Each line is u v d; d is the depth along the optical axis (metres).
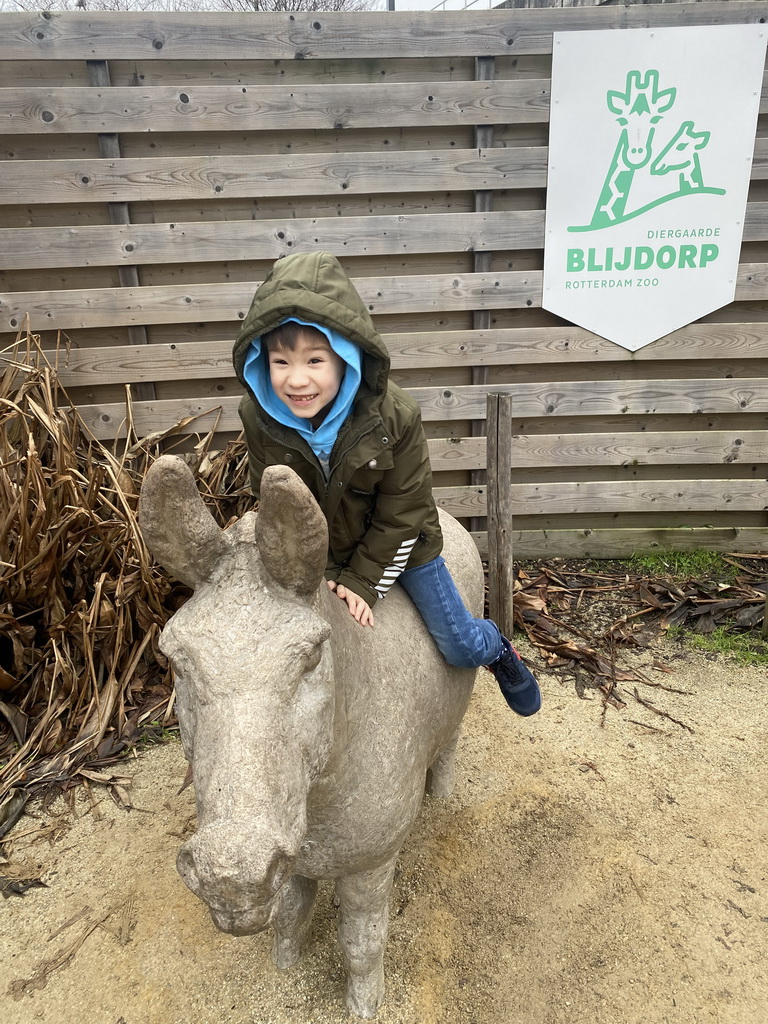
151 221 3.30
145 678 2.86
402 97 3.16
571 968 1.76
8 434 3.05
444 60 3.20
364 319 1.23
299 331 1.19
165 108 3.09
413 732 1.42
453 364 3.59
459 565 1.85
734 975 1.74
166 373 3.49
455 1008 1.67
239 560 1.01
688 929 1.86
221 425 3.59
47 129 3.08
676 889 1.97
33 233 3.20
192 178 3.18
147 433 3.56
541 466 3.79
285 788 0.87
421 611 1.60
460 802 2.29
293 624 0.96
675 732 2.63
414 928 1.86
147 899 1.99
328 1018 1.65
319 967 1.77
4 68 3.06
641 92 3.17
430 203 3.37
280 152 3.26
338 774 1.22
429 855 2.09
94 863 2.11
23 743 2.57
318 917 1.91
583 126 3.21
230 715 0.88
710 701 2.81
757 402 3.69
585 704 2.80
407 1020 1.64
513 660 1.95
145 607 2.81
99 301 3.32
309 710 0.97
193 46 3.04
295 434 1.34
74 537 2.79
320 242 3.32
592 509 3.87
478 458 3.72
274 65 3.14
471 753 2.52
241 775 0.83
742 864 2.06
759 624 3.28
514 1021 1.65
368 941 1.55
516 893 1.97
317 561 0.97
